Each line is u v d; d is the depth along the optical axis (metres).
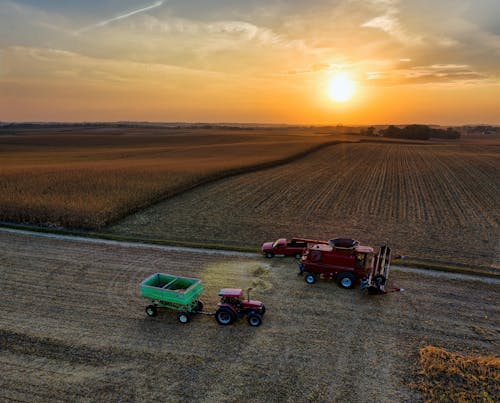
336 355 11.22
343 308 14.00
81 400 9.41
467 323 12.97
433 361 10.71
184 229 25.03
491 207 31.52
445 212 29.62
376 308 13.99
